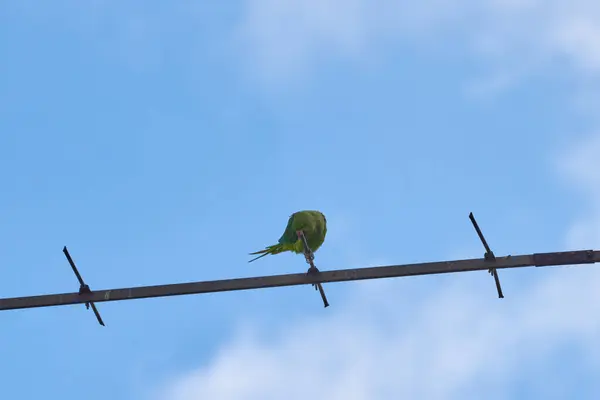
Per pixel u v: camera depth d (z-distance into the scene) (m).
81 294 10.91
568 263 10.67
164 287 10.92
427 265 10.80
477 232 10.71
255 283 10.88
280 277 10.86
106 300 10.86
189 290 10.87
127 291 10.90
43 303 10.85
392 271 10.80
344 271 10.85
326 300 11.05
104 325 11.05
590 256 10.70
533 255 10.73
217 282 10.90
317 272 10.85
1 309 10.80
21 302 10.84
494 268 10.71
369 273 10.81
